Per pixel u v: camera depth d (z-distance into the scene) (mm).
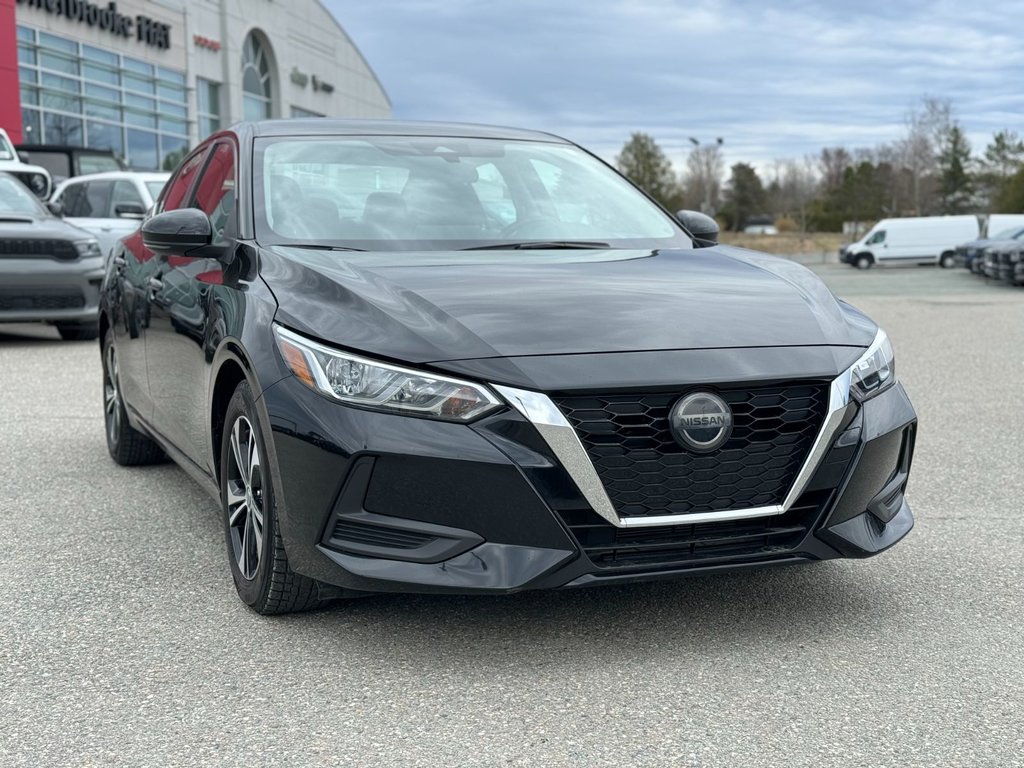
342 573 2873
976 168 73438
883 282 28766
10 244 10172
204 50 35031
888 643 3080
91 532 4262
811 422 2973
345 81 48031
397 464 2787
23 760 2426
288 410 2934
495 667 2914
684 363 2859
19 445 5945
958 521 4398
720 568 2898
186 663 2957
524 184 4266
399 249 3662
